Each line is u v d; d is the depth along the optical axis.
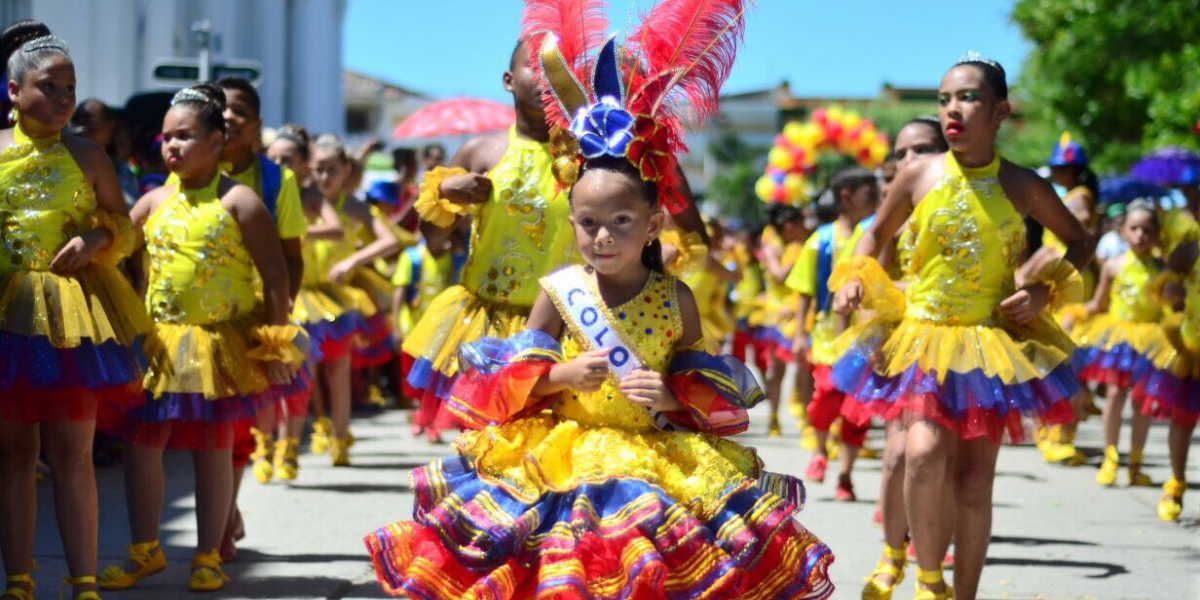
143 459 6.58
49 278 5.62
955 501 6.20
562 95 4.88
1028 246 7.10
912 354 6.05
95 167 5.83
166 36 22.06
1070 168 11.27
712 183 68.19
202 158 6.54
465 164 7.02
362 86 65.94
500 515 4.39
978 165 6.18
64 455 5.70
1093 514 9.36
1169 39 21.36
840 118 23.30
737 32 4.88
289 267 7.27
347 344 10.82
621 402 4.67
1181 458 9.24
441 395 6.73
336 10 32.66
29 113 5.66
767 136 92.06
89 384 5.61
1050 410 6.02
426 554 4.45
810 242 10.24
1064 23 24.64
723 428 4.77
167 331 6.46
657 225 4.68
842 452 9.75
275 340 6.47
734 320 17.00
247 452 7.31
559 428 4.64
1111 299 10.80
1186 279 9.41
